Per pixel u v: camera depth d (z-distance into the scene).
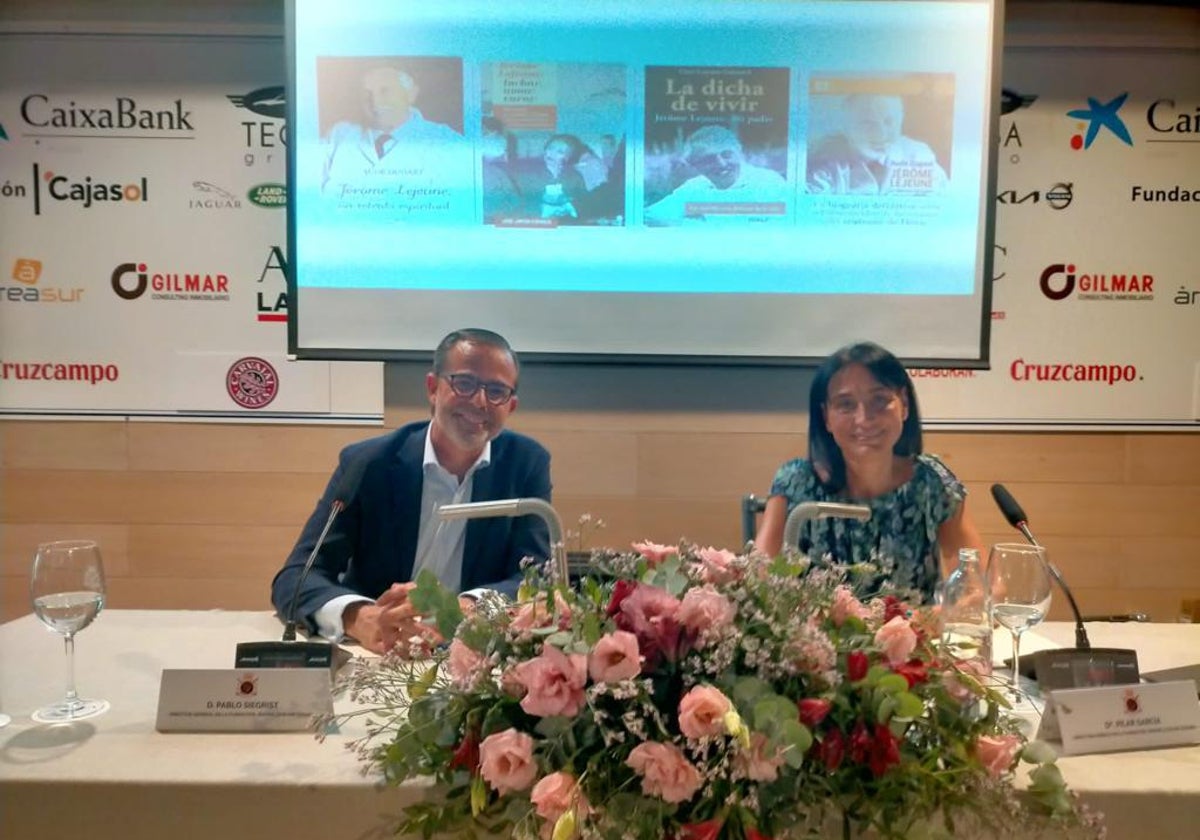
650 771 0.81
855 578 1.23
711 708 0.81
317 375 2.54
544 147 2.31
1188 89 2.47
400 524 1.90
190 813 0.97
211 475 2.57
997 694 0.98
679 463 2.53
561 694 0.85
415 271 2.34
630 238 2.33
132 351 2.54
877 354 1.95
